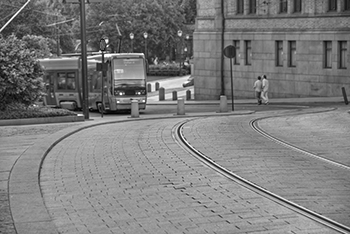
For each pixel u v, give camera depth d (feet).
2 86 97.60
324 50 170.71
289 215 35.73
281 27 181.98
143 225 34.58
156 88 264.93
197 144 64.80
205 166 51.65
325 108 126.82
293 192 41.81
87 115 111.86
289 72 180.55
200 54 208.64
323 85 171.01
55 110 100.99
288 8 179.52
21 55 99.96
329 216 35.55
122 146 65.05
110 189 44.24
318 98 167.53
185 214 36.65
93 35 344.49
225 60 202.08
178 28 377.30
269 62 186.70
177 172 49.49
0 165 52.60
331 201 39.17
